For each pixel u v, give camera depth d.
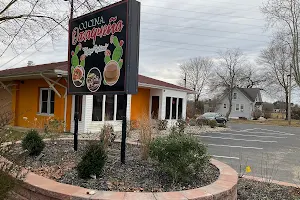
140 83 14.33
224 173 4.06
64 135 10.52
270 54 39.38
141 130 5.71
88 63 5.05
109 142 5.96
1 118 3.37
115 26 4.48
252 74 50.88
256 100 53.50
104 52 4.69
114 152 5.35
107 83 4.59
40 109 13.48
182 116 19.69
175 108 18.84
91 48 4.99
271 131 21.64
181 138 3.93
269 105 56.53
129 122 11.56
